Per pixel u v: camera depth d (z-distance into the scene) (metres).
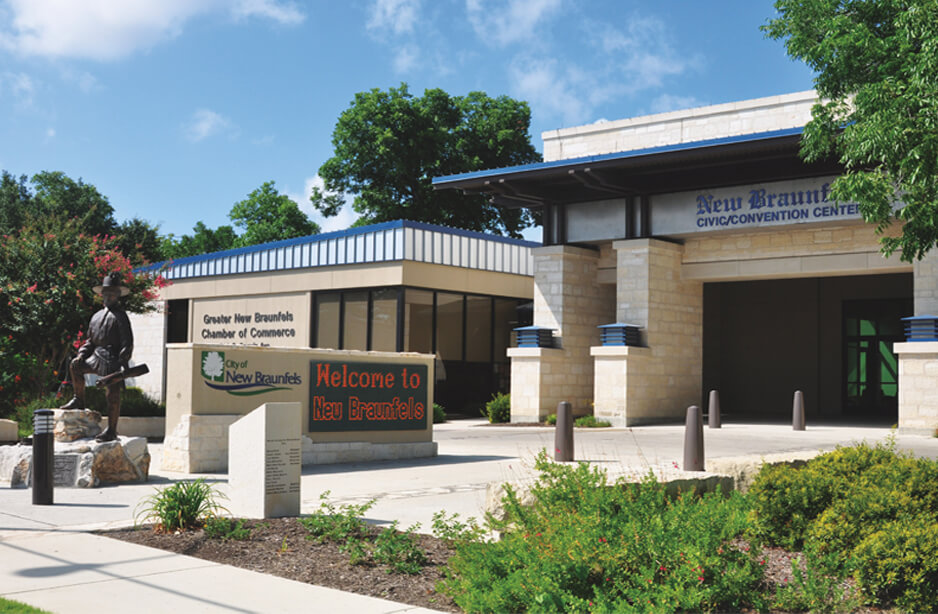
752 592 5.84
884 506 6.65
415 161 49.28
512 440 20.59
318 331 32.62
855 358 33.78
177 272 38.03
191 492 8.48
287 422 9.05
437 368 31.16
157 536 8.02
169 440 13.95
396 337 30.00
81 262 22.83
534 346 27.89
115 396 12.54
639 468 11.88
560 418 14.41
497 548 6.20
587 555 5.71
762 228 24.92
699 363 27.77
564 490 6.98
